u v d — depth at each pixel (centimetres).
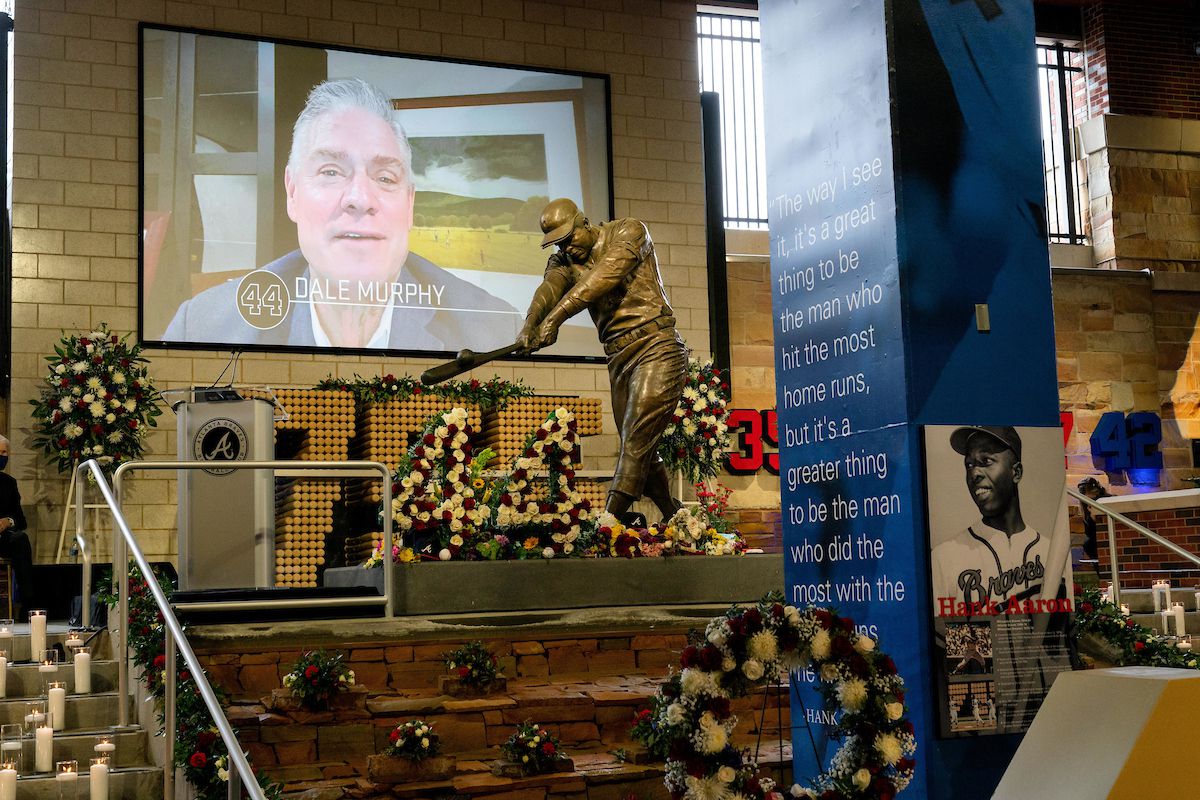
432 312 1343
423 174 1363
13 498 1015
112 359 1162
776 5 585
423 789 523
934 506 493
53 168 1241
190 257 1266
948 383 504
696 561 746
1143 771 247
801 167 566
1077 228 1753
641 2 1483
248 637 627
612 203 1434
